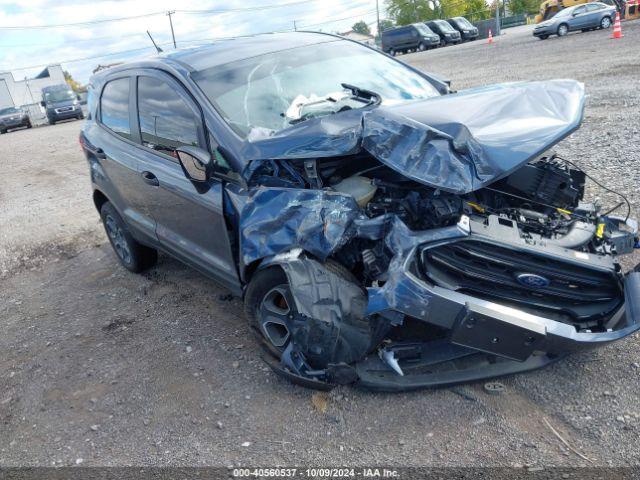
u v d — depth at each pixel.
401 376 3.12
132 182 4.71
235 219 3.60
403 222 3.02
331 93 4.16
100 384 3.87
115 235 5.72
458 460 2.70
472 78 16.30
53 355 4.38
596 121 8.66
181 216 4.16
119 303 5.10
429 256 2.91
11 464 3.23
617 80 11.86
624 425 2.77
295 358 3.26
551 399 3.00
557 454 2.65
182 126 4.04
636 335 3.43
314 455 2.88
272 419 3.20
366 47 4.93
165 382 3.74
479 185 2.83
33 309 5.36
